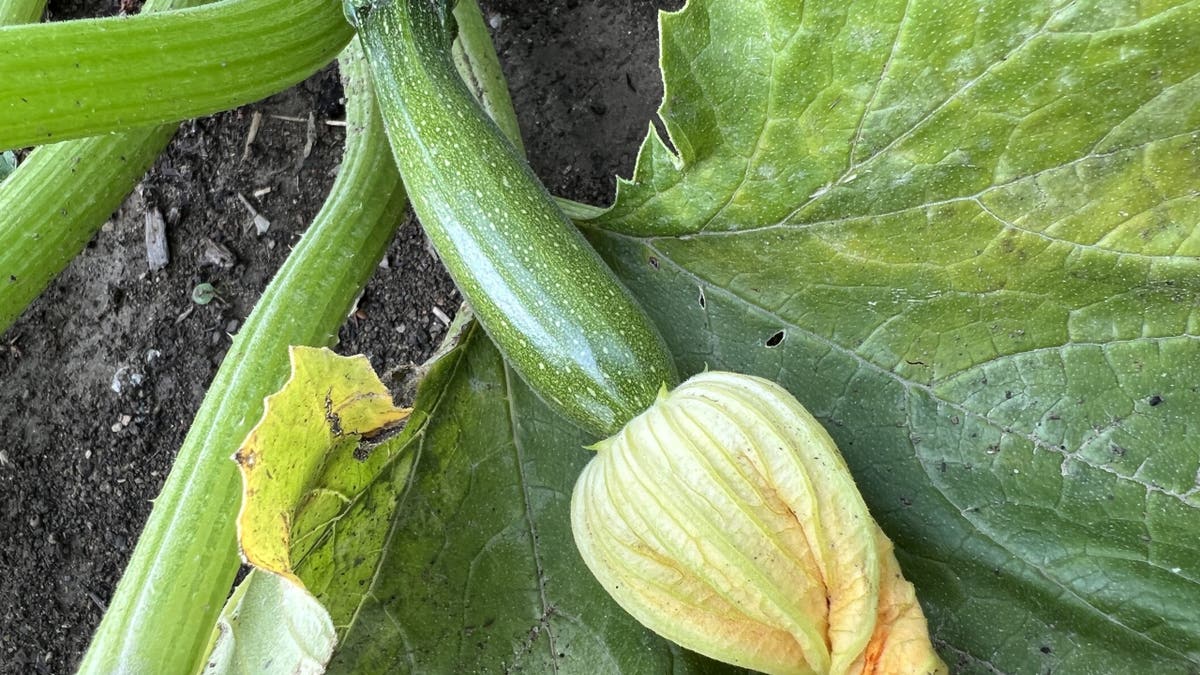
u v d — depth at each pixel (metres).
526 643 0.29
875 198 0.26
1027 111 0.23
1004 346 0.27
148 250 0.45
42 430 0.46
